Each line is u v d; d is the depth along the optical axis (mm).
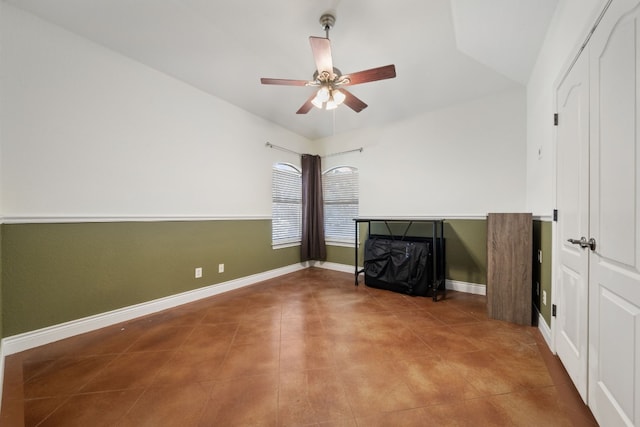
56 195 1938
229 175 3236
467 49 2391
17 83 1770
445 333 2039
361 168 4051
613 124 1043
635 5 905
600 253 1148
